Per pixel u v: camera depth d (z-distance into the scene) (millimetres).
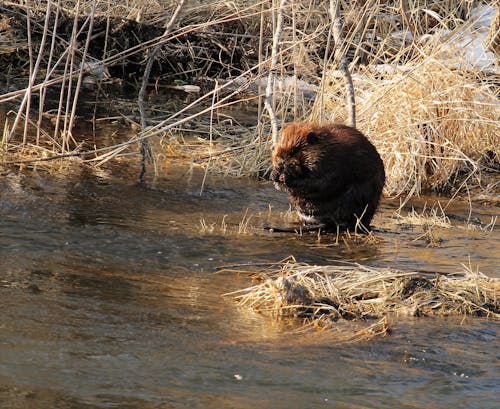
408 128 14492
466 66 15648
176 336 7102
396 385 6531
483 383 6707
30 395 5789
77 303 7625
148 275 8805
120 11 21688
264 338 7281
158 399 5910
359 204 11766
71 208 11141
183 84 20938
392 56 16547
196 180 13688
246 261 9695
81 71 13844
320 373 6617
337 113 15320
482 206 13883
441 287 8836
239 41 21969
